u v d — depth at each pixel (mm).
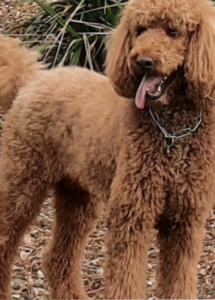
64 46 4395
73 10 4395
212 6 2588
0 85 3061
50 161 2916
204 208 2637
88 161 2773
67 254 3055
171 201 2617
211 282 3135
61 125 2855
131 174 2596
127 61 2586
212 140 2600
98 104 2781
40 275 3186
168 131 2590
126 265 2619
